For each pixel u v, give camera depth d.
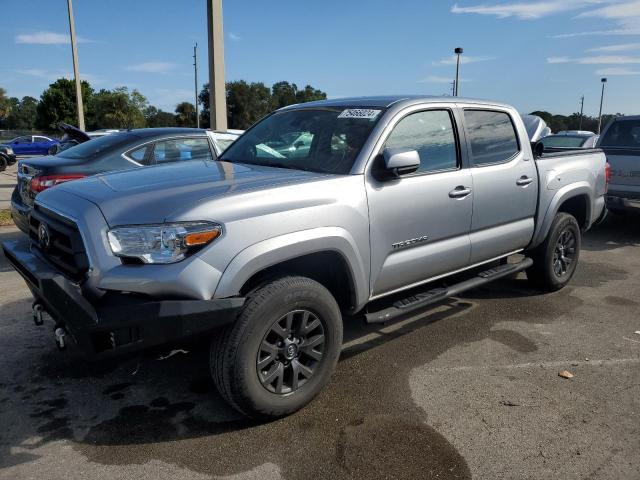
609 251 7.87
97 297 2.86
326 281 3.69
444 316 5.05
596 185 5.95
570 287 5.99
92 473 2.78
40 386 3.66
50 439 3.07
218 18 9.72
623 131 9.12
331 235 3.27
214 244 2.84
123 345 2.79
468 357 4.17
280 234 3.06
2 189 14.95
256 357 3.04
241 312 2.98
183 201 2.92
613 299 5.59
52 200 3.33
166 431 3.15
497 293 5.73
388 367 3.98
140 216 2.87
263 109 65.62
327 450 2.98
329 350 3.40
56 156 6.64
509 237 4.85
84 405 3.43
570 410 3.41
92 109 67.94
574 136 12.36
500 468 2.84
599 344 4.45
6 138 54.03
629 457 2.94
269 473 2.79
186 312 2.72
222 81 9.96
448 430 3.18
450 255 4.22
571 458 2.93
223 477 2.76
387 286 3.80
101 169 6.30
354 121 3.91
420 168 3.99
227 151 4.56
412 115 4.00
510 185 4.73
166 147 6.89
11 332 4.52
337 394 3.57
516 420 3.29
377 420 3.27
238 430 3.16
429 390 3.64
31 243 3.62
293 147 4.04
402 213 3.75
